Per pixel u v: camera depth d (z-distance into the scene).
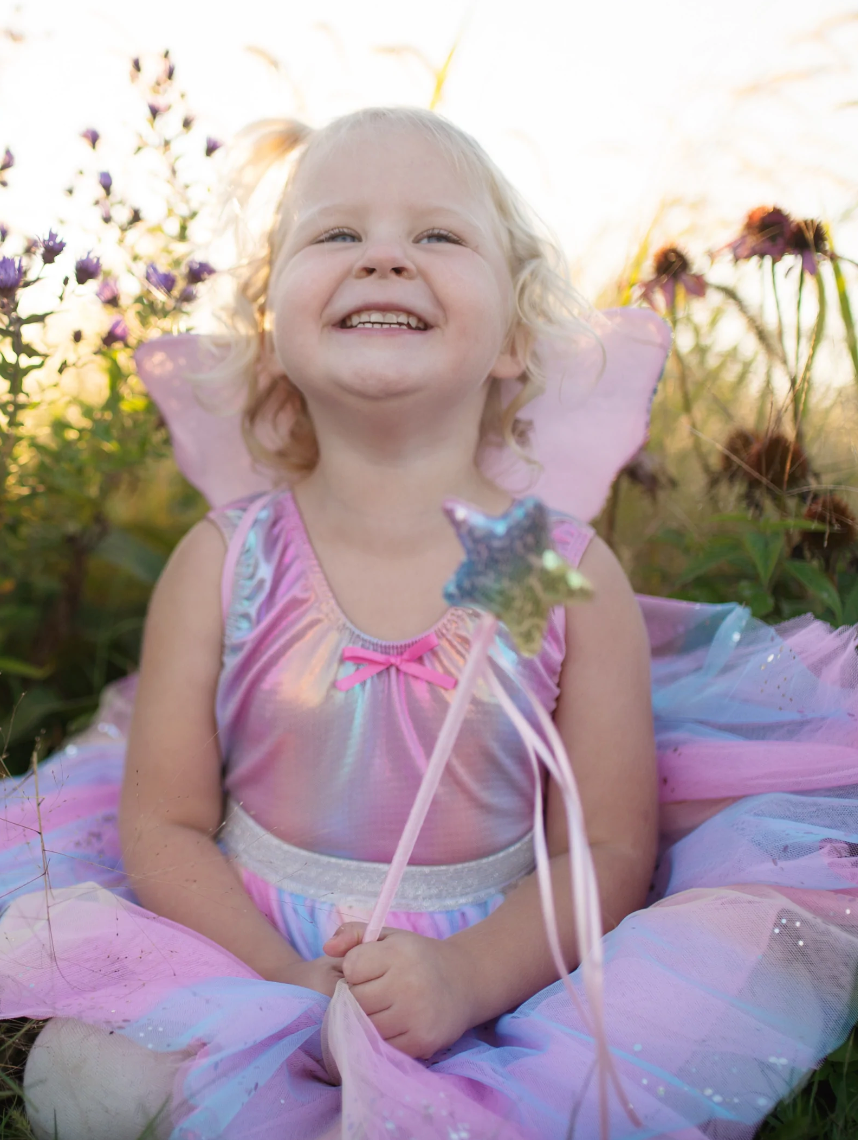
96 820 1.80
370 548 1.63
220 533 1.71
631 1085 1.18
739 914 1.33
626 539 2.43
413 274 1.51
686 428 2.35
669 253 2.16
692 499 2.35
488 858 1.58
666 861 1.66
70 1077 1.23
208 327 2.07
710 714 1.76
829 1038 1.27
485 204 1.65
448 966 1.30
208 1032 1.21
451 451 1.64
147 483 2.70
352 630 1.60
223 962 1.36
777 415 2.04
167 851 1.57
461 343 1.53
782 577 2.06
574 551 1.66
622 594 1.67
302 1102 1.21
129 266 2.21
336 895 1.54
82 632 2.57
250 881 1.59
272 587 1.65
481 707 1.55
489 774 1.57
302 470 1.91
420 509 1.63
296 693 1.58
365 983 1.22
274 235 1.80
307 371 1.55
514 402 1.81
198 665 1.66
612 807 1.59
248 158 1.90
